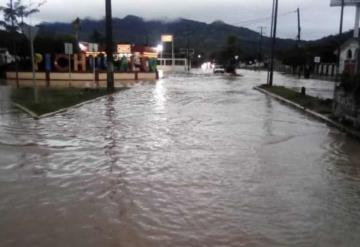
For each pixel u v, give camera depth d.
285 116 18.19
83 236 5.89
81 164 9.55
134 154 10.52
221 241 5.80
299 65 82.94
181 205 7.09
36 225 6.26
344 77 16.28
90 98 23.98
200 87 36.72
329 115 17.42
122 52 63.06
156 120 16.16
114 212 6.75
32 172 8.91
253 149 11.36
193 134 13.35
